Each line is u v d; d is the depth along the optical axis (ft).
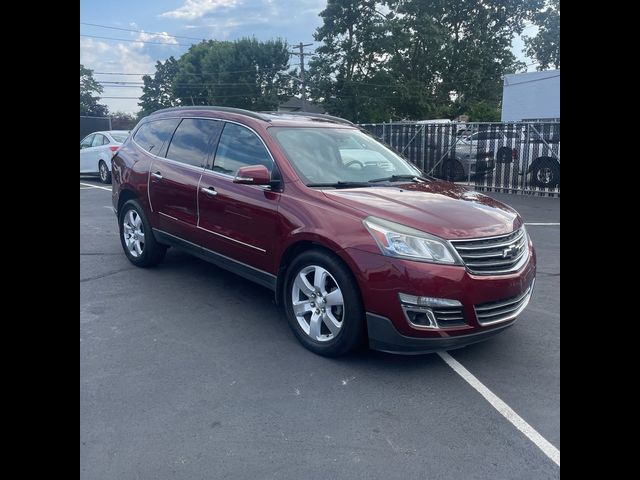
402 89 131.95
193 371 13.41
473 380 13.24
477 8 143.43
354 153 17.74
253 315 17.16
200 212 18.04
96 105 220.84
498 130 49.37
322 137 17.66
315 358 14.25
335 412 11.72
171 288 19.60
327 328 14.32
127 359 13.97
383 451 10.41
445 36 134.62
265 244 15.66
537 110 86.74
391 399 12.31
